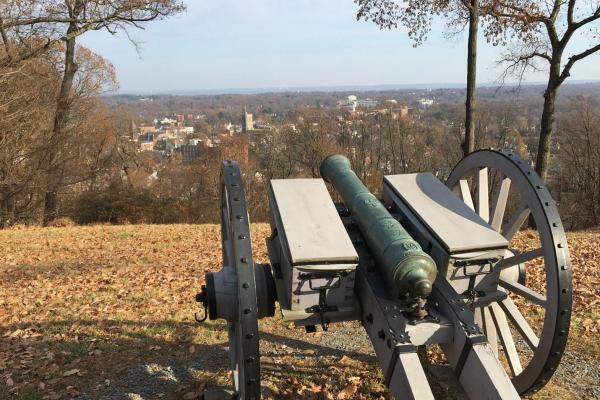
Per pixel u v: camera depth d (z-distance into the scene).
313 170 24.81
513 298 5.52
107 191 18.59
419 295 2.30
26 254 10.04
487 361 2.19
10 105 15.02
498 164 3.04
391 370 2.31
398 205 3.01
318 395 3.60
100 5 14.62
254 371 2.25
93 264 8.97
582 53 11.98
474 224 2.72
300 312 2.55
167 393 3.81
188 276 7.70
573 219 20.50
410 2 11.45
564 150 21.67
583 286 6.20
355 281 2.69
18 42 14.34
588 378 3.73
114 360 4.48
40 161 16.53
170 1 15.34
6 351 4.79
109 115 23.31
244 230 2.36
